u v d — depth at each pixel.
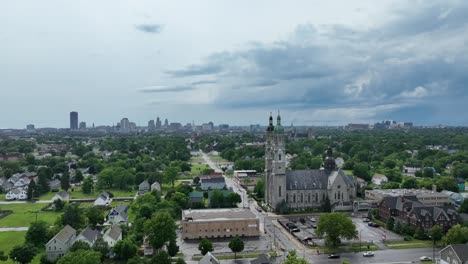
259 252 162.75
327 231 166.38
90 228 173.50
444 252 143.62
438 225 175.38
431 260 150.75
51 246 154.50
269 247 169.25
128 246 151.12
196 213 197.75
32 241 164.88
